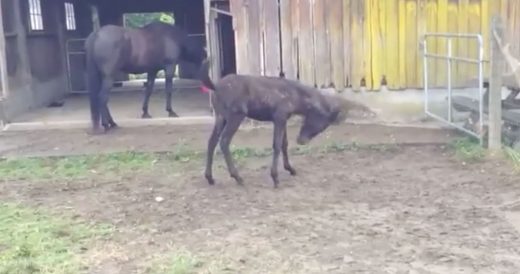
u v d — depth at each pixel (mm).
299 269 3643
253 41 7801
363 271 3594
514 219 4426
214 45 8227
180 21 14273
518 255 3787
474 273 3541
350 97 7883
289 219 4555
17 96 9180
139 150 6844
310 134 5438
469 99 7023
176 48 8281
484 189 5148
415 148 6637
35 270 3695
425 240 4066
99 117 7754
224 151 5363
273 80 5250
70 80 12109
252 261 3777
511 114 6316
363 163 6113
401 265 3672
